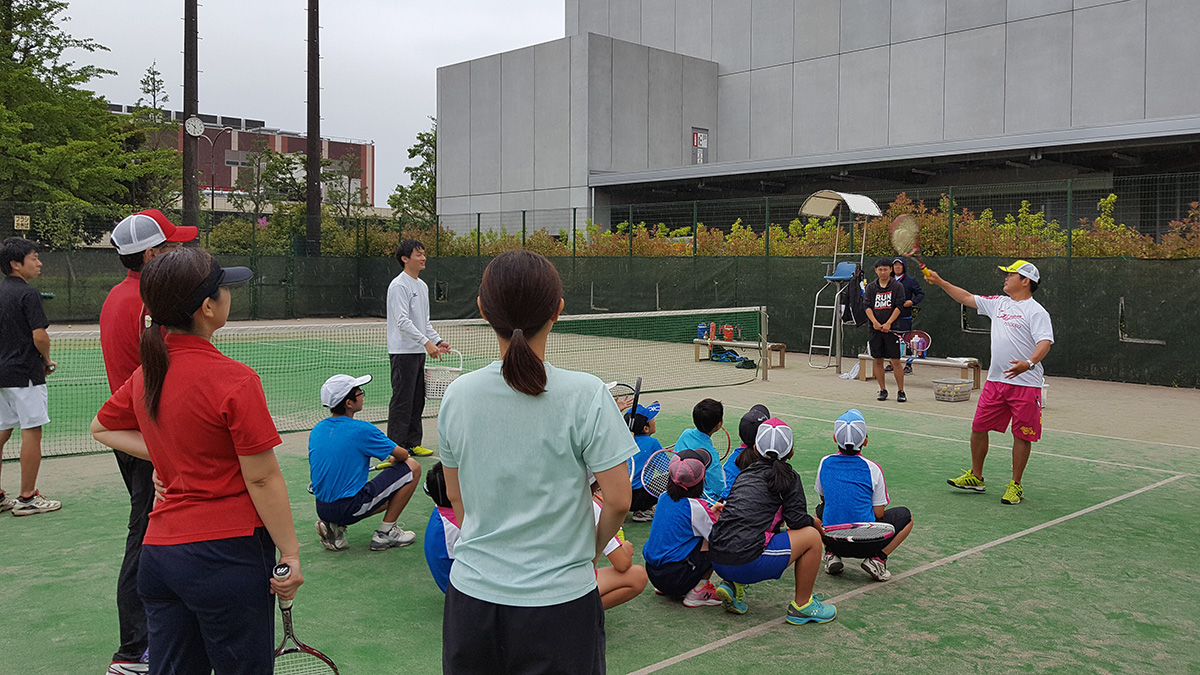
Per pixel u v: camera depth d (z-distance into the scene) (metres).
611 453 2.25
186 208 24.59
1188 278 12.60
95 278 21.11
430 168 44.41
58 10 30.83
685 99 28.27
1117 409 10.85
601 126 26.53
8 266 5.80
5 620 4.21
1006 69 22.34
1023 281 6.45
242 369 2.51
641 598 4.70
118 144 31.58
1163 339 12.87
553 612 2.20
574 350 17.31
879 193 17.09
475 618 2.22
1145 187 13.86
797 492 4.30
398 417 7.59
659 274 19.58
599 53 26.38
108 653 3.86
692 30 29.56
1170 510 6.32
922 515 6.19
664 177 24.67
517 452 2.23
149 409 2.46
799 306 17.41
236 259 24.22
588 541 2.30
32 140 29.45
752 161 22.88
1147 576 4.96
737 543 4.18
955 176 22.86
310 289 25.62
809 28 26.48
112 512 6.03
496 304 2.24
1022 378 6.37
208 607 2.49
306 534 5.65
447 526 4.24
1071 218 13.87
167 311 2.45
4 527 5.68
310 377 12.88
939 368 15.16
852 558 5.11
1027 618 4.36
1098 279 13.46
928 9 23.80
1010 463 7.80
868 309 11.49
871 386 12.88
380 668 3.71
